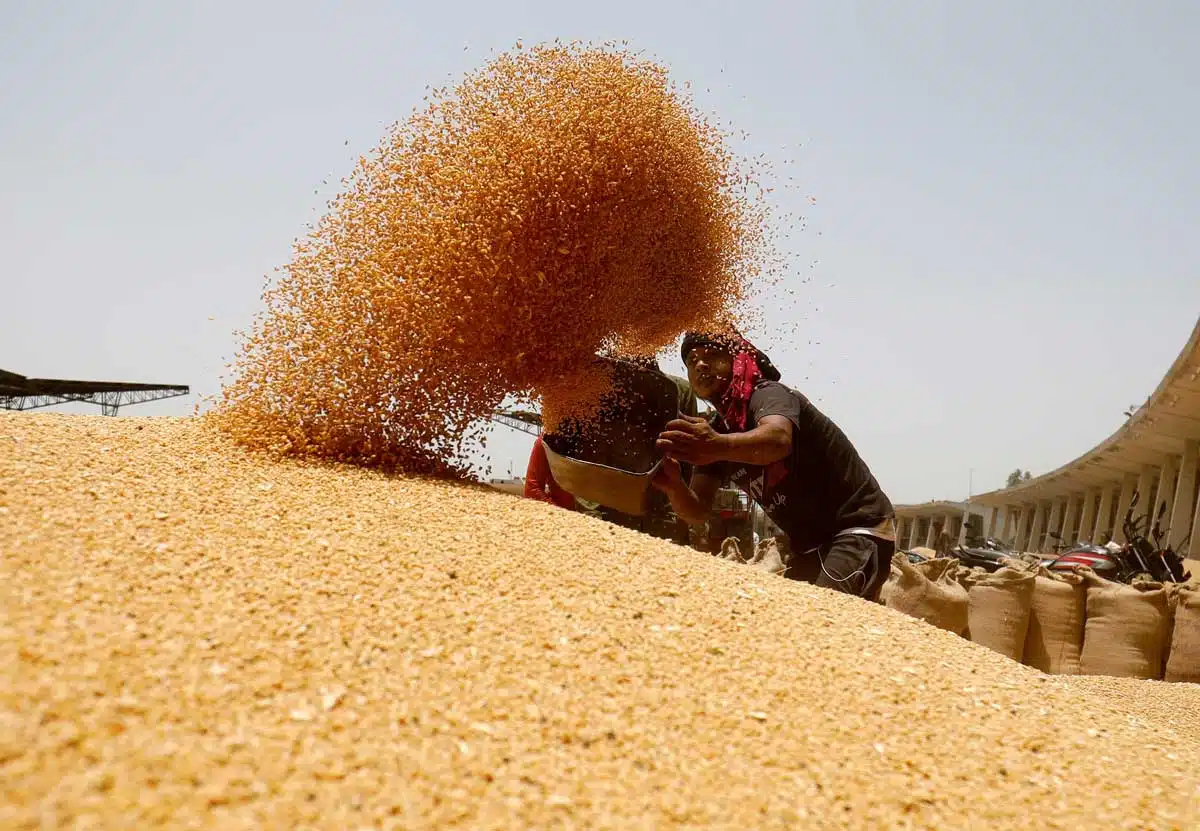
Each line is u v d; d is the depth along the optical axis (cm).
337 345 318
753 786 157
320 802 122
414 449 338
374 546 239
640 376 383
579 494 346
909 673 228
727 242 368
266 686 154
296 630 180
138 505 237
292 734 139
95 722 125
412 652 182
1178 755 214
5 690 126
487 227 312
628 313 361
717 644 219
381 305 315
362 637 183
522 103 339
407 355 314
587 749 160
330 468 310
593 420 372
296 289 327
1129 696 505
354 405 323
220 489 265
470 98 345
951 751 187
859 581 363
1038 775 183
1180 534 2856
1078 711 232
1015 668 263
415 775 137
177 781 117
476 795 136
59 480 244
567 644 201
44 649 143
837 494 383
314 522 250
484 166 317
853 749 180
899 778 170
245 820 112
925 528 6406
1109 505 4234
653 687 190
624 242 338
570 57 358
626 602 234
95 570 188
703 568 281
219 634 170
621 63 361
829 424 383
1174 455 3269
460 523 273
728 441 334
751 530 659
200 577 197
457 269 313
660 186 340
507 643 195
